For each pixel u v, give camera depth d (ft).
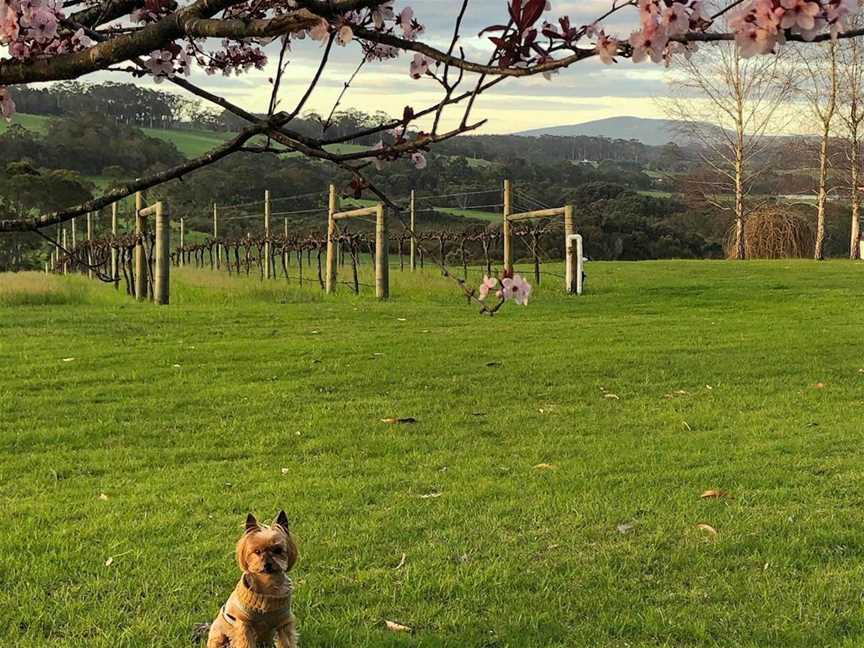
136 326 54.49
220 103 9.68
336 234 86.48
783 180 165.17
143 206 80.84
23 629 14.73
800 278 97.19
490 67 7.45
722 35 6.88
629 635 14.55
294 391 35.27
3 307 68.85
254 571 11.83
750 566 17.52
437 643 14.03
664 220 197.57
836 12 6.57
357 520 20.12
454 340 49.14
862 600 15.87
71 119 204.13
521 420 30.78
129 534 19.08
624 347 46.73
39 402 32.76
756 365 41.37
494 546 18.48
